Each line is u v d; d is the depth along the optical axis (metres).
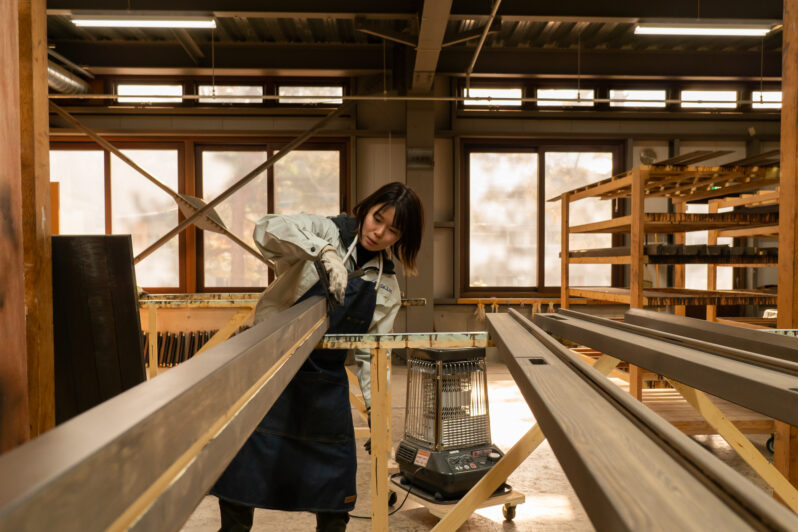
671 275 7.27
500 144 7.20
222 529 1.74
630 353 1.40
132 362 2.00
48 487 0.28
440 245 7.20
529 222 7.26
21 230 1.24
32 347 1.76
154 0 5.09
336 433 1.71
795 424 0.87
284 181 6.99
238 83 6.97
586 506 0.55
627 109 7.24
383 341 1.74
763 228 4.57
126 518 0.37
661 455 0.58
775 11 5.24
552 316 2.20
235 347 0.75
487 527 2.53
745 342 1.57
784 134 2.45
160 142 6.88
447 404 2.74
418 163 6.74
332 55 6.77
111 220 6.86
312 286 1.76
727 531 0.41
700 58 6.92
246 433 0.69
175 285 6.91
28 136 1.73
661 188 4.02
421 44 5.02
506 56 6.85
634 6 5.27
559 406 0.79
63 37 6.50
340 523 1.78
